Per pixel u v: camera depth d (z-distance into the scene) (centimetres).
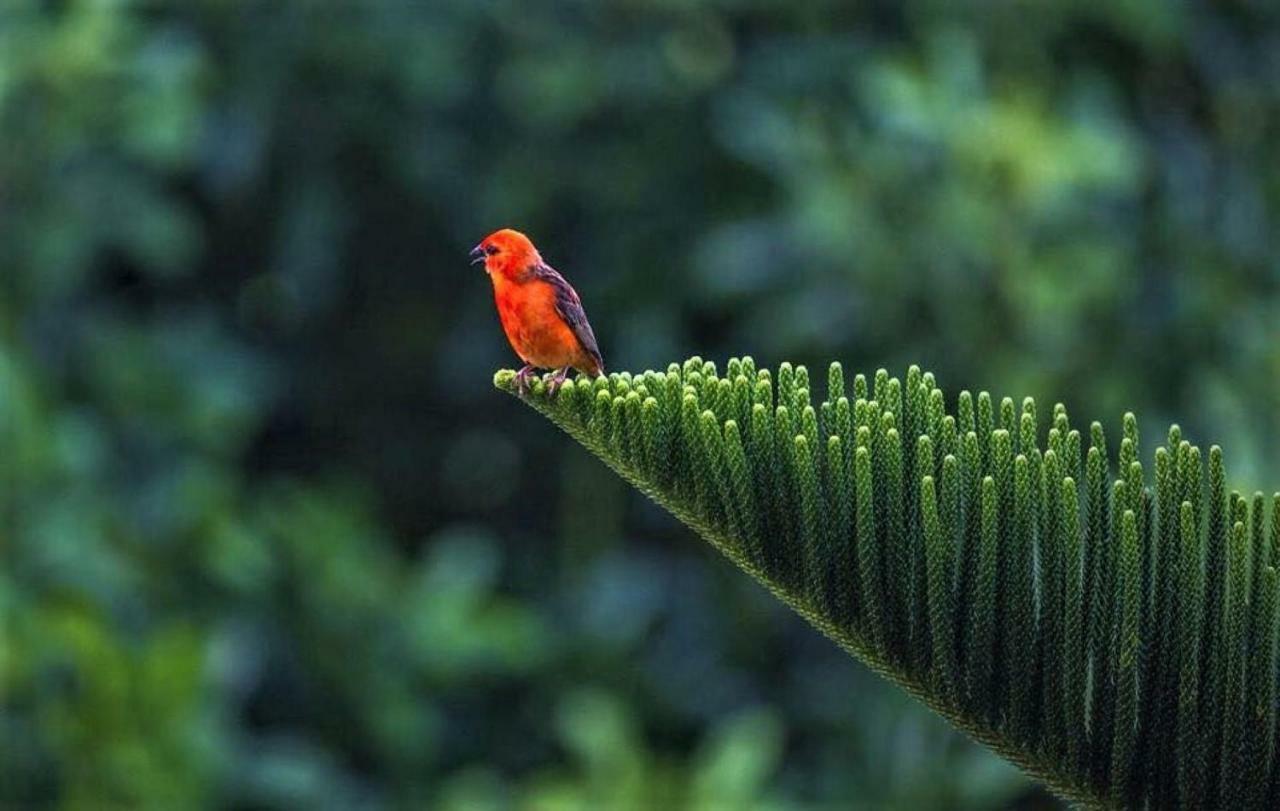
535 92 1440
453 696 1498
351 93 1498
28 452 1288
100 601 1306
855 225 1311
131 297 1583
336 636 1416
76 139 1362
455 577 1444
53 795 1234
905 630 375
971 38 1405
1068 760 374
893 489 371
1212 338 1403
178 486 1370
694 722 1462
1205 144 1491
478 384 1595
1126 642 367
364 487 1611
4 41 1338
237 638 1375
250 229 1590
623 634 1440
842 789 1344
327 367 1638
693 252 1474
